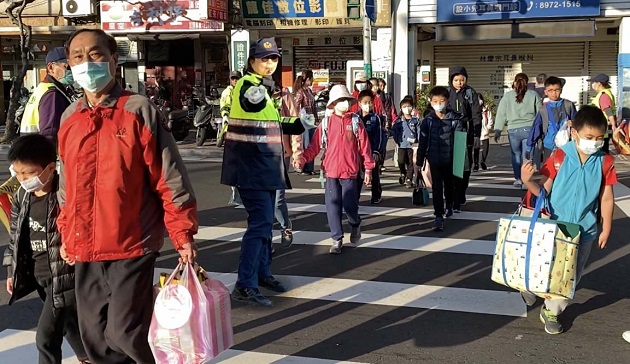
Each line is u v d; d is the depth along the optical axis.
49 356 4.00
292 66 23.81
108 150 3.39
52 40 24.91
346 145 7.21
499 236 4.77
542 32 19.62
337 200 7.32
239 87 5.66
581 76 23.45
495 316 5.43
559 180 4.85
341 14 20.78
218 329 3.62
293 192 11.44
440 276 6.52
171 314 3.41
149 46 24.23
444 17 20.34
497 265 4.76
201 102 19.41
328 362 4.56
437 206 8.41
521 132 11.33
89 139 3.39
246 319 5.38
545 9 19.50
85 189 3.39
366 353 4.71
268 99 5.62
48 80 5.29
